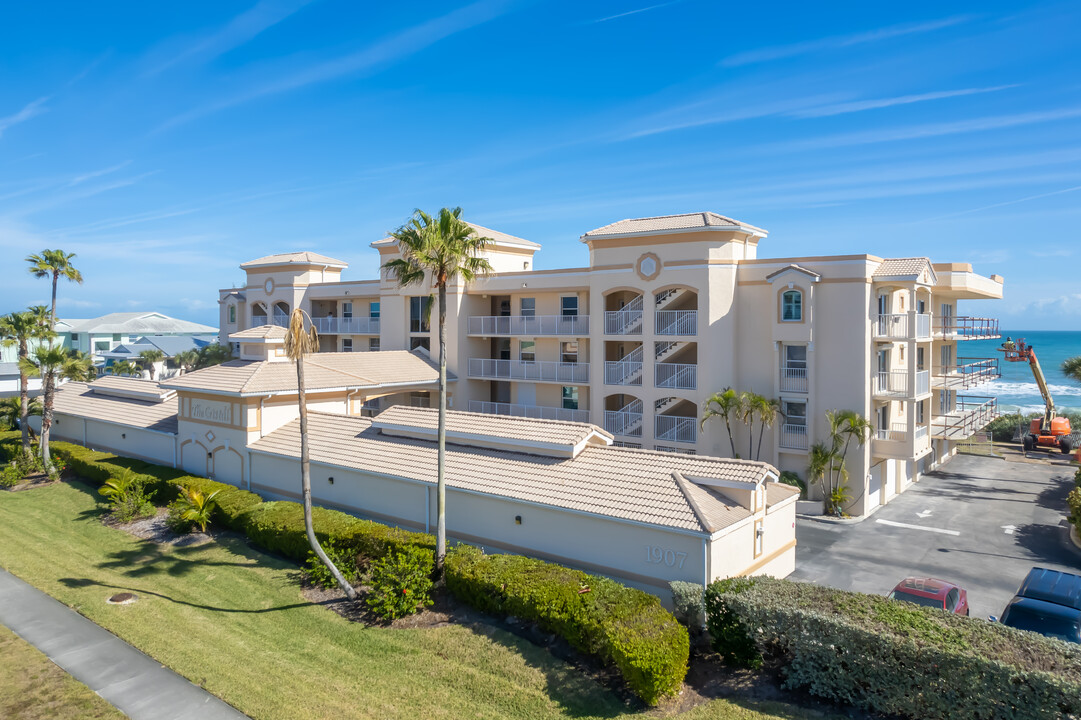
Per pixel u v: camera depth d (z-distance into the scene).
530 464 22.77
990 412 41.09
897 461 33.28
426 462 24.58
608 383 35.41
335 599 19.16
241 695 14.16
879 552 24.53
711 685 14.22
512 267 45.47
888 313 31.58
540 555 20.67
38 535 25.31
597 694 13.90
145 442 36.12
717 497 19.38
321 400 32.78
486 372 41.03
